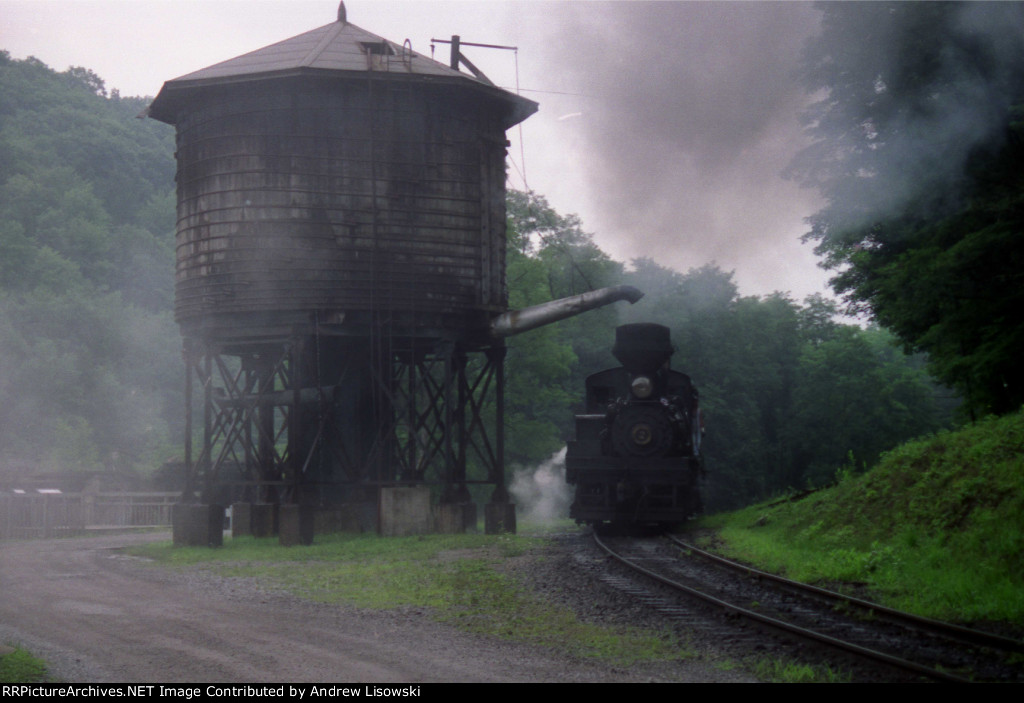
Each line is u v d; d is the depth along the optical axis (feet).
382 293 84.79
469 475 146.00
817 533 65.05
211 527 83.51
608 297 89.45
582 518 83.41
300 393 84.74
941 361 81.41
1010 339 69.26
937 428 234.79
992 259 64.64
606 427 85.61
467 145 90.07
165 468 165.27
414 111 87.40
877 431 229.04
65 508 118.52
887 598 44.11
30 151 393.09
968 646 33.76
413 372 91.45
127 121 490.49
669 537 77.41
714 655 33.40
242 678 30.37
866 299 95.09
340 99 85.25
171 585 55.16
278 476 92.38
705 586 49.47
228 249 84.38
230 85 84.53
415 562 64.03
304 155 84.33
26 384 240.53
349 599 47.75
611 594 46.62
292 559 69.82
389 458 94.84
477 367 149.38
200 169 86.58
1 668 30.91
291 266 83.46
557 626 39.27
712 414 212.43
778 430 241.55
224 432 92.02
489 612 42.93
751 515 89.56
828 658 32.24
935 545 51.62
